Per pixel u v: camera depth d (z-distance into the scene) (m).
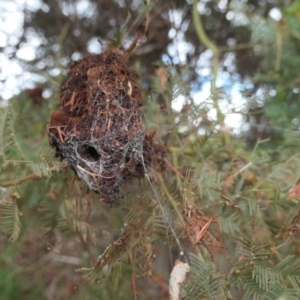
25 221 0.36
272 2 0.47
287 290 0.20
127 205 0.29
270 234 0.30
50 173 0.27
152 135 0.27
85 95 0.24
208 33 0.51
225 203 0.28
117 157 0.23
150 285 0.37
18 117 0.38
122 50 0.29
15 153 0.33
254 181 0.32
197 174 0.30
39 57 0.49
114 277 0.31
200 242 0.24
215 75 0.36
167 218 0.27
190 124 0.33
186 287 0.21
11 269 0.40
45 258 0.40
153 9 0.47
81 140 0.23
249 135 0.45
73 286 0.38
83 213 0.31
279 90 0.38
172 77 0.31
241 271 0.22
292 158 0.30
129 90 0.24
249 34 0.49
